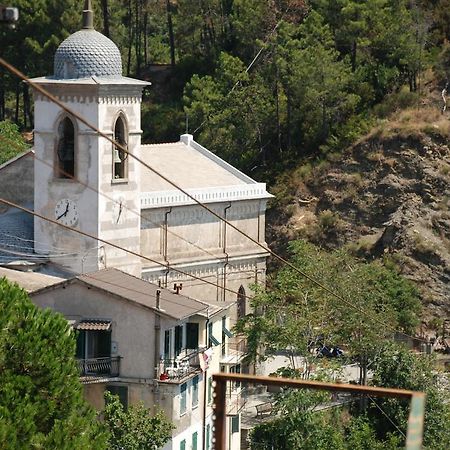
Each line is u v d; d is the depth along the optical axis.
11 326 148.12
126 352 197.88
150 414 197.25
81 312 199.50
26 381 145.62
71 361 152.00
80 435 146.12
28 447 141.12
